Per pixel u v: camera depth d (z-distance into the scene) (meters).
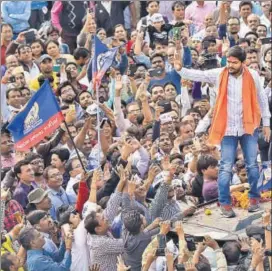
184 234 34.94
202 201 37.91
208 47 48.19
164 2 51.88
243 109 36.19
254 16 50.72
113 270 34.25
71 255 34.12
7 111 43.31
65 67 45.91
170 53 46.44
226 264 33.91
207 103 44.06
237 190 37.38
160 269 33.84
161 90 44.53
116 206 35.12
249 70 36.31
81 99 43.41
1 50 47.84
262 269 33.12
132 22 52.28
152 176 36.09
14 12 50.97
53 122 38.19
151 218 35.69
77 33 50.88
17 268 33.44
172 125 41.69
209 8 51.31
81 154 39.09
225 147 36.34
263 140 41.00
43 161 38.66
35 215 34.72
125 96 45.06
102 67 41.53
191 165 38.66
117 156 39.56
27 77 45.97
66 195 37.69
